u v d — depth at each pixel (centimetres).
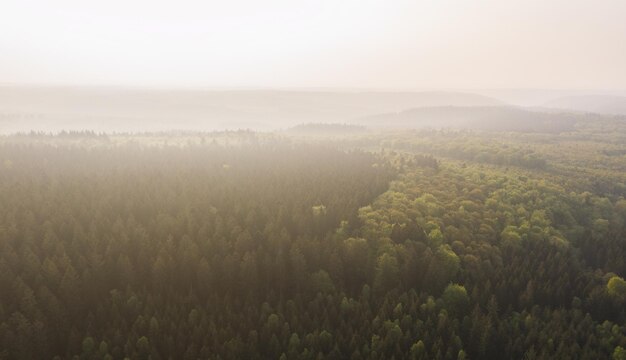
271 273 11481
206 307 10069
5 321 9025
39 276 9988
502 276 11906
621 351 9075
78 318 9794
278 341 8988
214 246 12006
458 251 13012
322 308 10506
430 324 9900
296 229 13600
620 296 11375
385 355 8944
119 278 10881
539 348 9406
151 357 8300
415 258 12200
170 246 11644
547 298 11512
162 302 10100
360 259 12281
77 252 11219
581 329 10062
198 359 8338
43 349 8662
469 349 9650
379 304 10675
